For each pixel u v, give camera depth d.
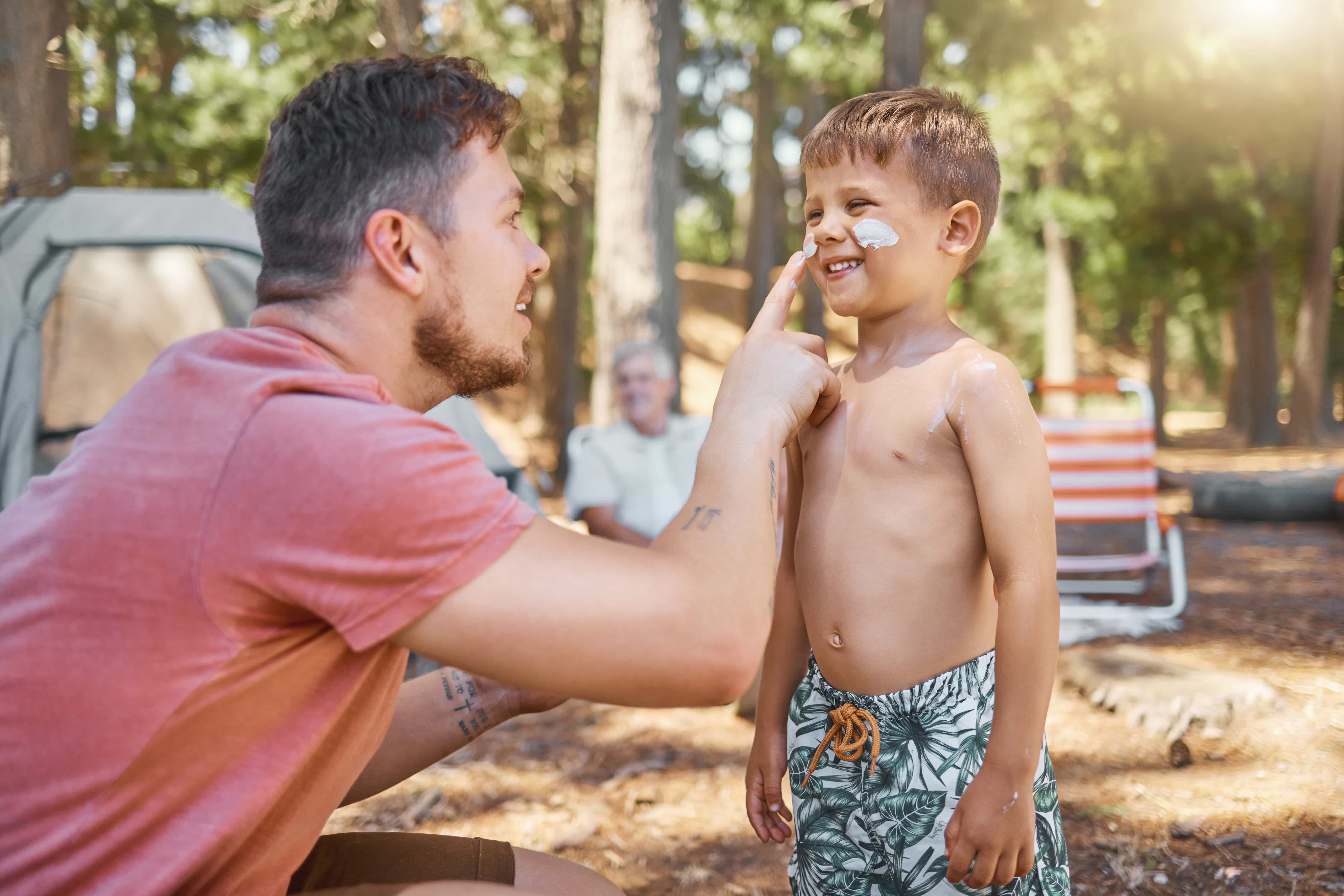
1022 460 1.31
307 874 1.37
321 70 10.86
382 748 1.46
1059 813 1.44
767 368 1.25
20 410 4.20
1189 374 39.44
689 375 23.89
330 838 1.42
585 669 0.96
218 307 4.60
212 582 0.93
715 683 1.00
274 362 1.02
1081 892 2.20
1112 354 34.72
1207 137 16.42
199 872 0.98
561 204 14.37
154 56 12.46
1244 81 15.91
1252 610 4.98
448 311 1.14
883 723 1.40
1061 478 5.09
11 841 0.94
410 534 0.93
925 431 1.38
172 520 0.93
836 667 1.45
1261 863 2.27
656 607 0.97
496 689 1.49
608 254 8.83
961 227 1.44
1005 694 1.28
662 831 2.70
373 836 1.43
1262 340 19.61
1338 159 16.73
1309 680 3.73
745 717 3.64
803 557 1.50
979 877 1.28
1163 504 9.62
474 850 1.41
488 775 3.13
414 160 1.10
